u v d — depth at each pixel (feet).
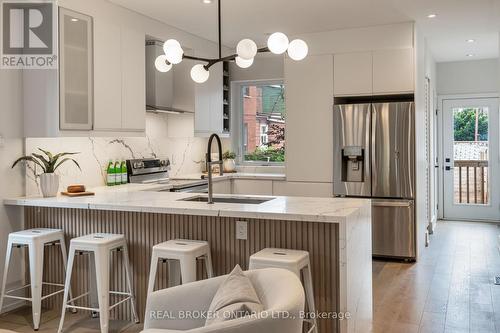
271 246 10.27
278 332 5.49
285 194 19.47
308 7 15.34
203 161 22.16
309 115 18.90
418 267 16.62
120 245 11.18
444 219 26.58
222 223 10.76
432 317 11.81
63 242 12.18
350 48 18.13
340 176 18.29
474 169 25.86
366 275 11.16
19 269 12.92
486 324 11.32
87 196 12.75
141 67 15.79
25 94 12.93
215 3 14.78
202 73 11.60
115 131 14.53
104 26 14.03
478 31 18.93
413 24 17.16
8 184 12.59
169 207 10.51
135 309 11.66
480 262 17.15
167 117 19.38
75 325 11.49
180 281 11.09
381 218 17.63
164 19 16.65
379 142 17.60
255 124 23.18
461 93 25.75
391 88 17.56
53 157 13.03
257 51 10.52
